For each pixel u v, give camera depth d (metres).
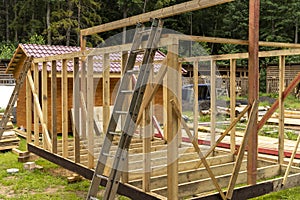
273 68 24.69
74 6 30.86
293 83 5.34
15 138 8.23
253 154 4.13
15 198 4.76
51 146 6.05
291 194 4.86
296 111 12.80
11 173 6.07
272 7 34.09
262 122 5.45
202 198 3.73
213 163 5.82
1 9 36.69
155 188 4.45
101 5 32.66
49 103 9.45
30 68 6.84
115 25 4.65
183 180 4.84
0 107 14.61
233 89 6.26
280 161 5.50
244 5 34.62
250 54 4.10
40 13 33.06
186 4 3.70
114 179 3.65
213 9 35.31
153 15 3.95
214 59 6.22
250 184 4.14
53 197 4.81
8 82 17.52
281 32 33.94
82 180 5.64
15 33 34.28
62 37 28.53
